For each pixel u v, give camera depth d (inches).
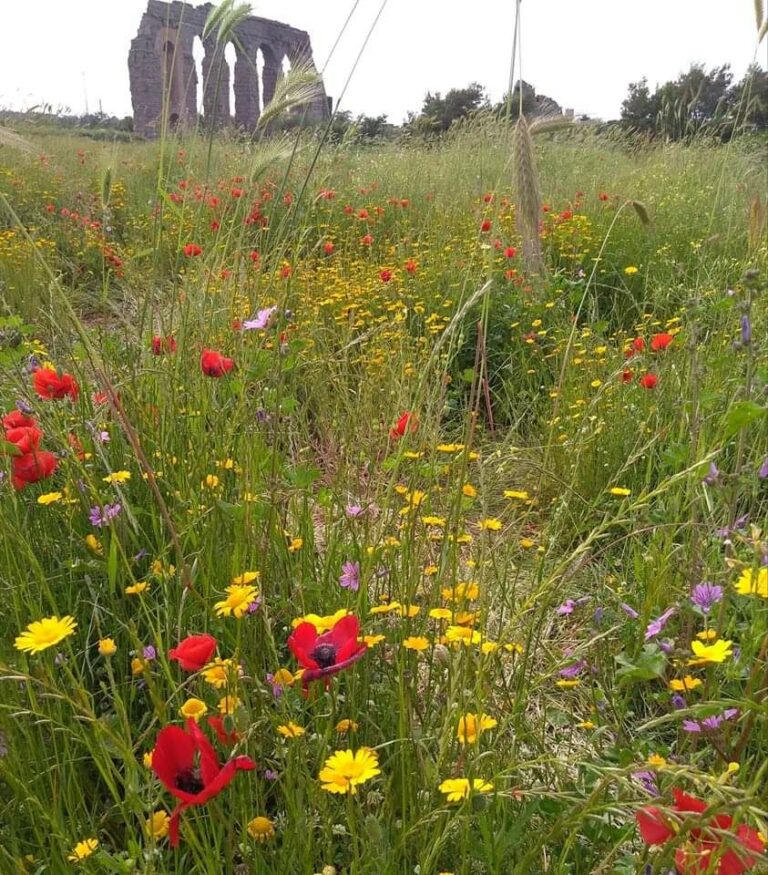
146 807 48.9
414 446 89.8
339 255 250.5
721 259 194.2
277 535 81.8
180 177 241.4
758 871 38.5
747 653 58.9
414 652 65.3
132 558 78.5
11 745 57.5
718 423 105.0
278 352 84.2
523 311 190.5
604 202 289.6
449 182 345.4
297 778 56.1
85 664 73.2
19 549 79.4
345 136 142.6
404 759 55.9
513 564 94.2
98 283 237.8
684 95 370.0
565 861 55.0
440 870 55.3
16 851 53.9
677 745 68.0
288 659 76.3
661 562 79.4
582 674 83.2
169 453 96.2
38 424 92.3
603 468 122.2
